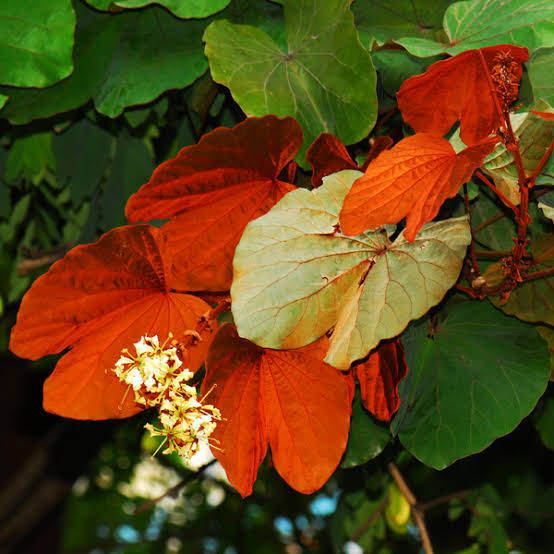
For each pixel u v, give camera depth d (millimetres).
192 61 928
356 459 920
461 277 904
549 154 848
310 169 889
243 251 839
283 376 854
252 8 928
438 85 857
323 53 894
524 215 849
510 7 892
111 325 852
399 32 930
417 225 826
